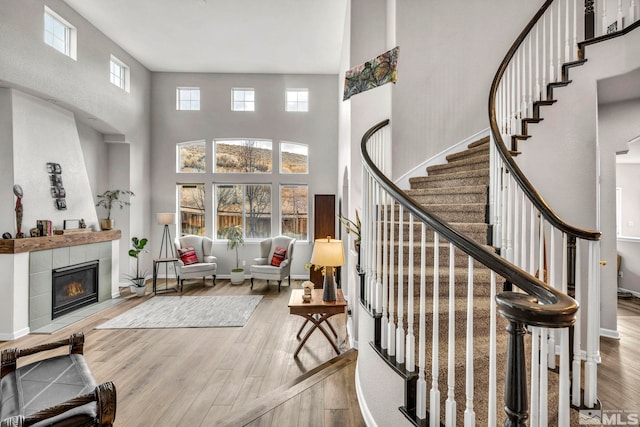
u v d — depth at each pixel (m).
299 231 7.40
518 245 2.67
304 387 2.63
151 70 7.11
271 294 6.00
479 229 2.72
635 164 6.23
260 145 7.42
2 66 3.72
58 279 4.57
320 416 2.23
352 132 4.37
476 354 1.78
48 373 1.92
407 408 1.60
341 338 3.98
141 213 6.79
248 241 7.30
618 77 2.84
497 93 3.42
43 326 4.26
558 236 2.84
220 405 2.54
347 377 2.80
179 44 5.97
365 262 2.31
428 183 3.73
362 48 4.52
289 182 7.31
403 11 4.38
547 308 0.87
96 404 1.60
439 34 4.39
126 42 5.88
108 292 5.59
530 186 2.25
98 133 6.03
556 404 1.72
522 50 3.31
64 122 4.89
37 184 4.35
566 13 2.99
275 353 3.52
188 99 7.37
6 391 1.74
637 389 2.36
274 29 5.48
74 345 2.23
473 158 3.47
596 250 1.88
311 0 4.71
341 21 5.24
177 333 4.09
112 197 6.02
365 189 2.28
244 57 6.50
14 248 3.79
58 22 4.74
